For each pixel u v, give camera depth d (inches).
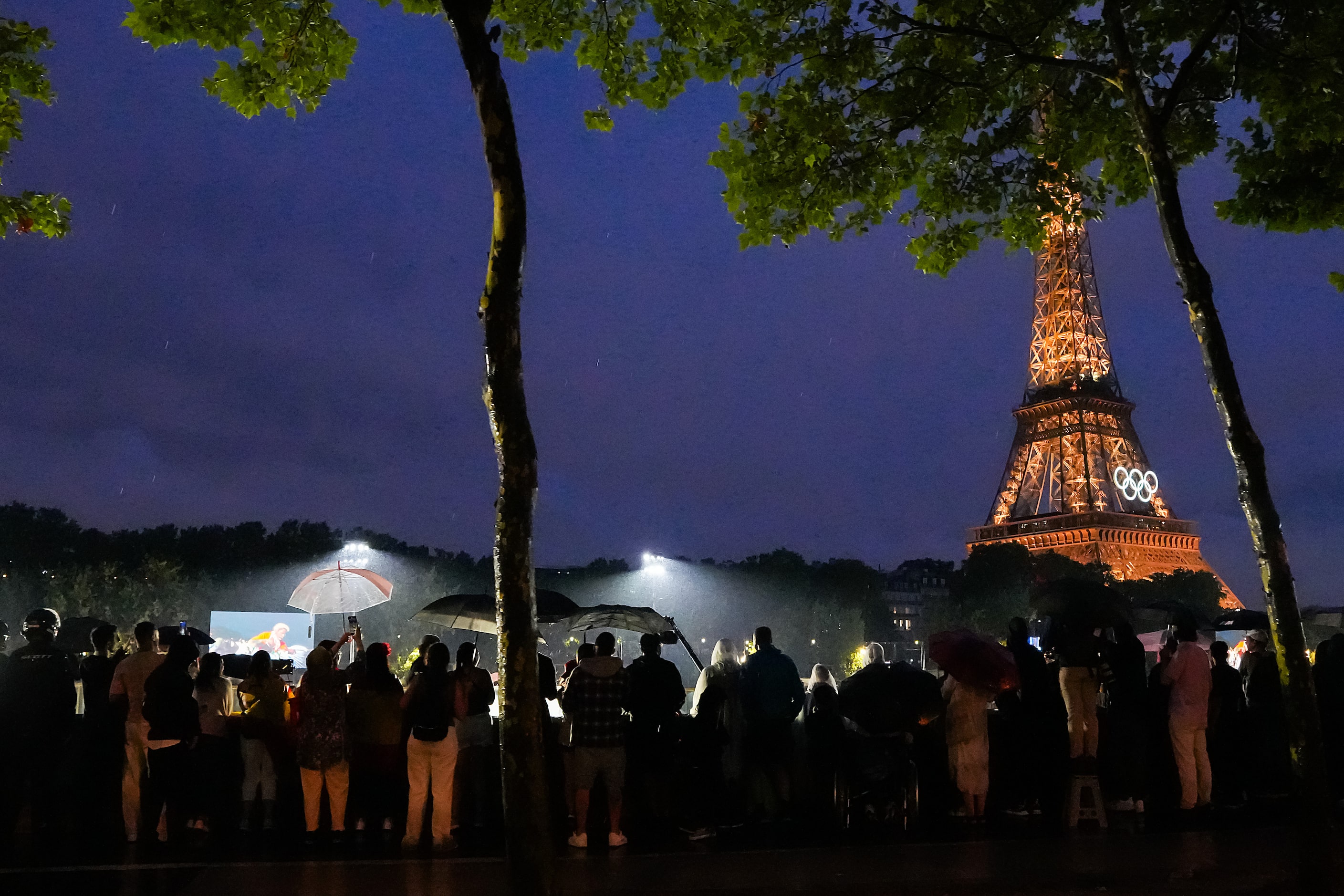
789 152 577.3
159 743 542.9
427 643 689.0
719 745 590.2
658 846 551.5
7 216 569.0
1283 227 600.7
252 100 504.1
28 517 4138.8
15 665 549.3
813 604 5049.2
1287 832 566.9
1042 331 5974.4
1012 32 565.0
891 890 435.2
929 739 657.0
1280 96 539.5
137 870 482.9
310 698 573.6
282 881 458.3
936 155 608.4
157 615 3917.3
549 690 584.4
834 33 548.1
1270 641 711.7
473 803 623.2
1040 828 599.2
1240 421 422.9
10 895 430.3
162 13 476.1
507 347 339.0
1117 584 5226.4
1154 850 518.3
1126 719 647.8
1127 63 477.4
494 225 346.6
